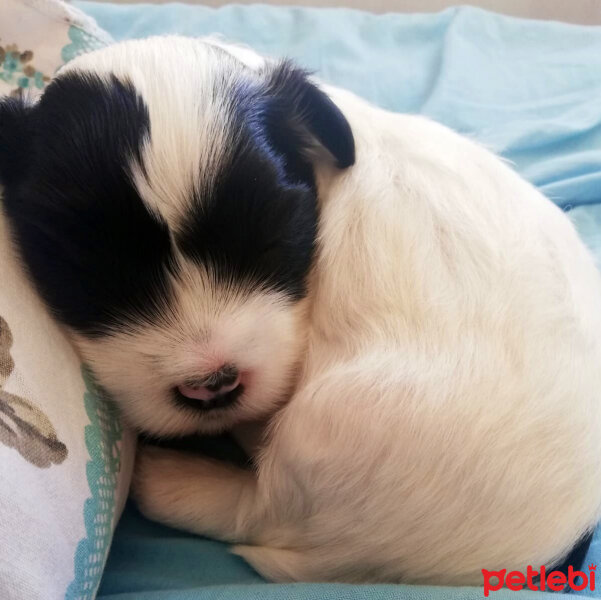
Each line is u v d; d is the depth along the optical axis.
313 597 0.16
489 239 0.17
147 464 0.20
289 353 0.17
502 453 0.15
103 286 0.15
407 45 0.38
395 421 0.16
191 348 0.15
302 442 0.17
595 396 0.16
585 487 0.16
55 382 0.15
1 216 0.16
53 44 0.22
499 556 0.16
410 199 0.18
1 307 0.14
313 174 0.18
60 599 0.13
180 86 0.16
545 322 0.16
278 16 0.38
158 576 0.18
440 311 0.16
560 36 0.38
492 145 0.29
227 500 0.19
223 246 0.15
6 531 0.12
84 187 0.14
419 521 0.16
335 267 0.18
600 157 0.30
